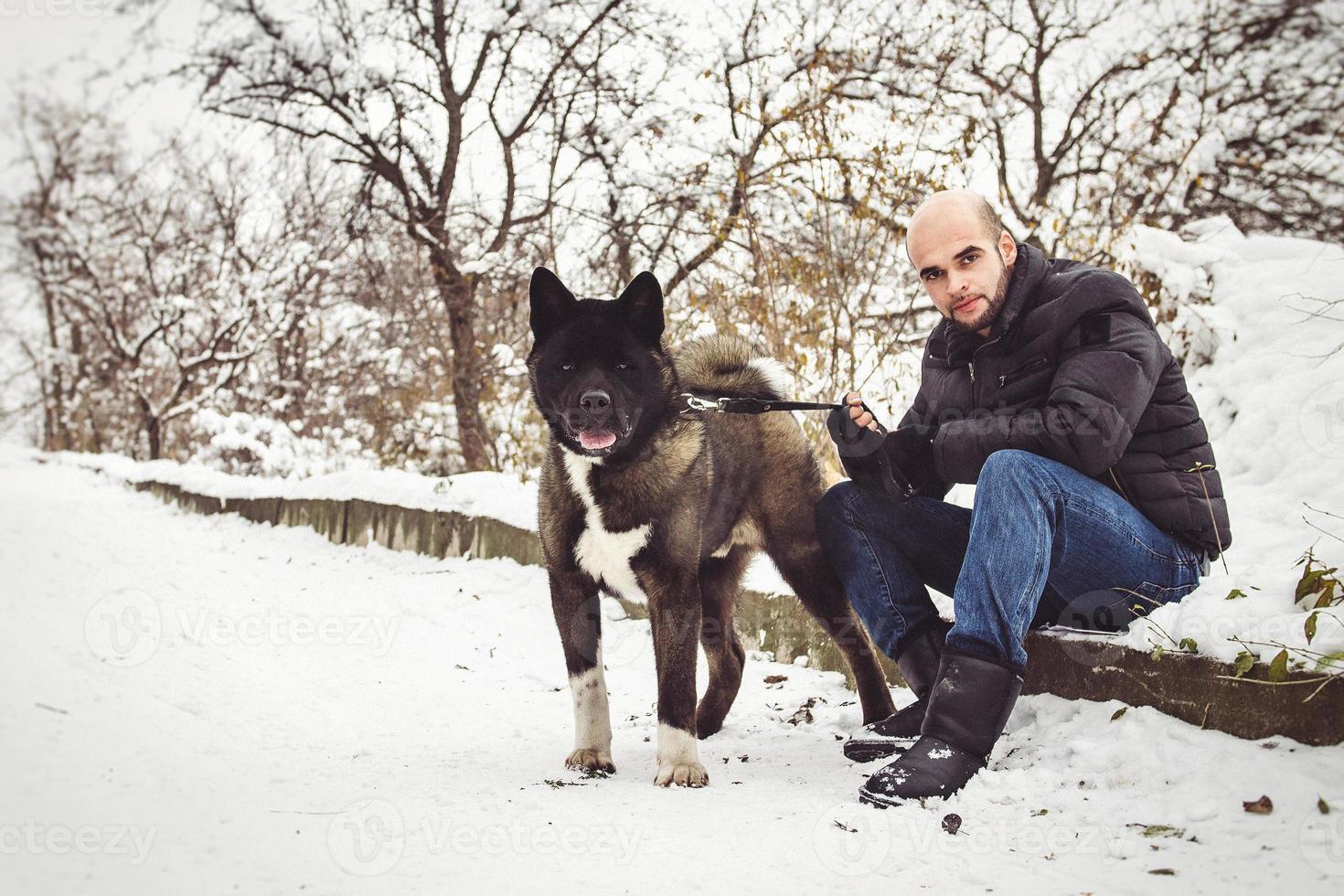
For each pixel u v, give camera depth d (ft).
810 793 9.05
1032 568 8.79
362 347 42.50
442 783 9.64
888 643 10.64
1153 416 9.79
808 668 14.49
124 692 12.76
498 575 20.07
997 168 34.73
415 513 23.34
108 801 8.71
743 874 7.01
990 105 34.01
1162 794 7.70
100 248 53.52
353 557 24.03
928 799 8.23
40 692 12.29
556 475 11.03
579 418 10.30
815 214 23.35
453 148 34.99
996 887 6.60
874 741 10.16
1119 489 9.80
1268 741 7.80
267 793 9.13
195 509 33.27
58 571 20.99
